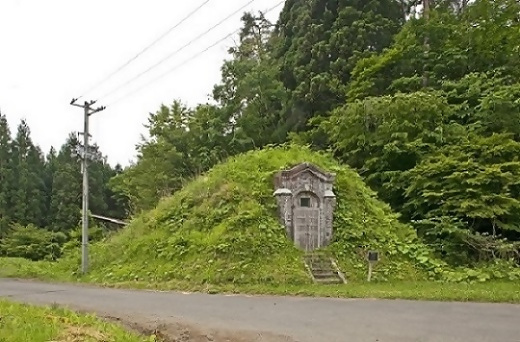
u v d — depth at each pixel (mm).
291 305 13297
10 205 50031
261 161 23031
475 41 28047
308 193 20297
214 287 16672
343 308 12641
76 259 24578
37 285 19500
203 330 10203
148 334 10008
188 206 22156
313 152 25625
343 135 26297
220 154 35000
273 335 9695
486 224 21688
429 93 25484
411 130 24359
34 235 39281
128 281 19016
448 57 28312
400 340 9141
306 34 34781
